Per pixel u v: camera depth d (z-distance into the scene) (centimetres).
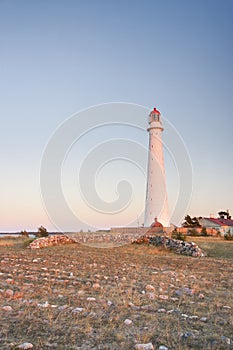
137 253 1811
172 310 639
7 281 854
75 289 800
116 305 662
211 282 952
